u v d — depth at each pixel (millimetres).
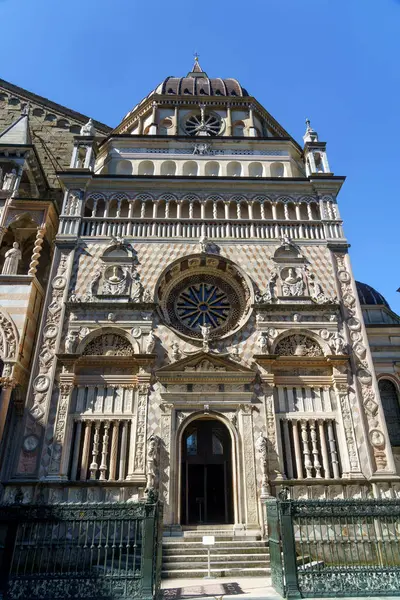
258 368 24734
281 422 23891
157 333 25500
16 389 25031
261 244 28578
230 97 37625
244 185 30578
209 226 29172
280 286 27266
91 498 21250
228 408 23797
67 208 28906
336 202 30203
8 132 32031
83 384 23969
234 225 29250
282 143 34312
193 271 28438
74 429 23156
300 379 24734
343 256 28344
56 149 38312
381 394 33031
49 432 22469
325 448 23219
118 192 30078
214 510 23672
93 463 22172
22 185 33125
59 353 24156
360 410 23812
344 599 13398
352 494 21984
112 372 24422
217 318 27547
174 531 20781
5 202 28578
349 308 26734
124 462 22438
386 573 13961
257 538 20438
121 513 14016
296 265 27938
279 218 30125
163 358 24844
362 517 14969
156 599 13383
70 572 13234
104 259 27328
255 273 27562
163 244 28203
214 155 33469
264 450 22344
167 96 37156
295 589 13508
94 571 13328
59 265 26953
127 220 28891
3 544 13484
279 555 14688
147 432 22844
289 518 14531
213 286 28578
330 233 29125
